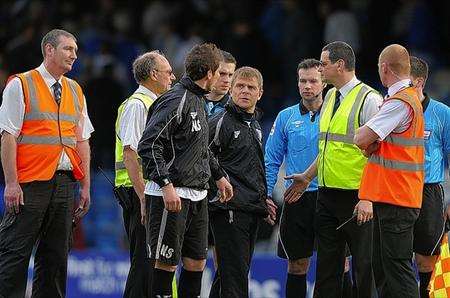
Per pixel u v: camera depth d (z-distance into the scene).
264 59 69.00
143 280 36.75
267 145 41.22
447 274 36.69
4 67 64.38
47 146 36.09
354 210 36.09
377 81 71.62
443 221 39.00
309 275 50.31
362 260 36.97
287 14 69.94
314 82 39.41
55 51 36.25
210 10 73.06
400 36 72.94
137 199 37.19
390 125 34.53
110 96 63.88
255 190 36.66
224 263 36.44
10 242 35.88
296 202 39.47
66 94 36.81
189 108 33.69
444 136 39.00
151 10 74.12
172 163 33.69
